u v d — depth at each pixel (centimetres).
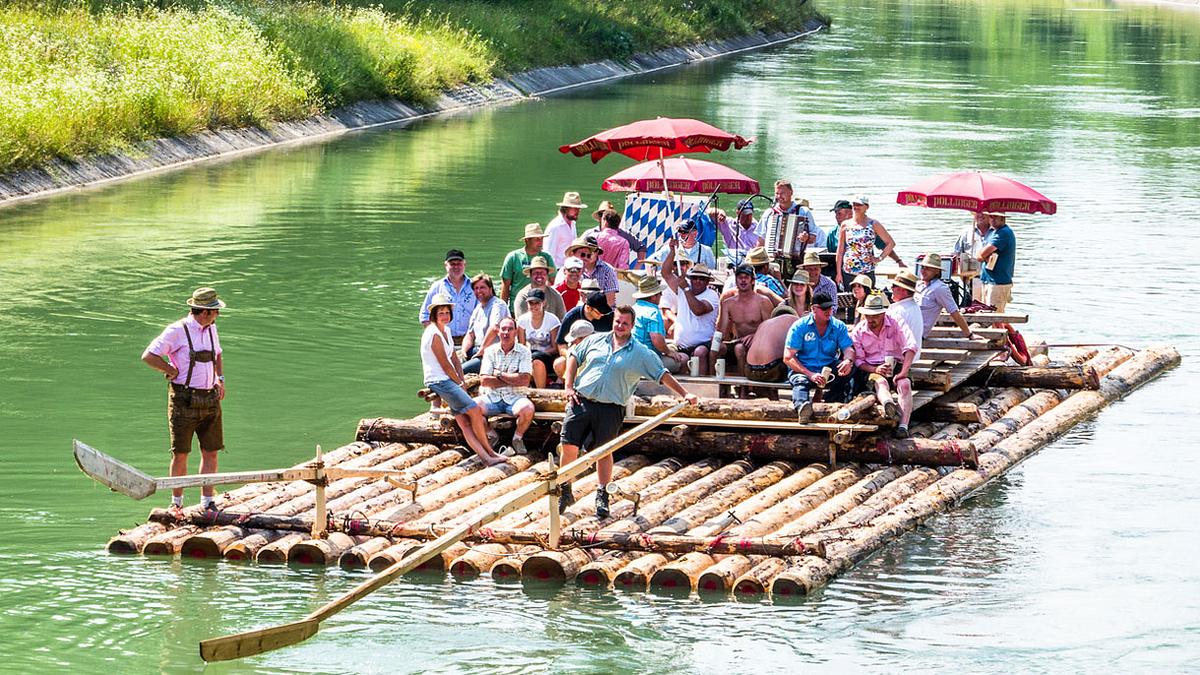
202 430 4791
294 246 9425
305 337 7319
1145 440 5984
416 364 6912
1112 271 9031
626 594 4400
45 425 5894
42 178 11319
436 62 17975
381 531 4725
